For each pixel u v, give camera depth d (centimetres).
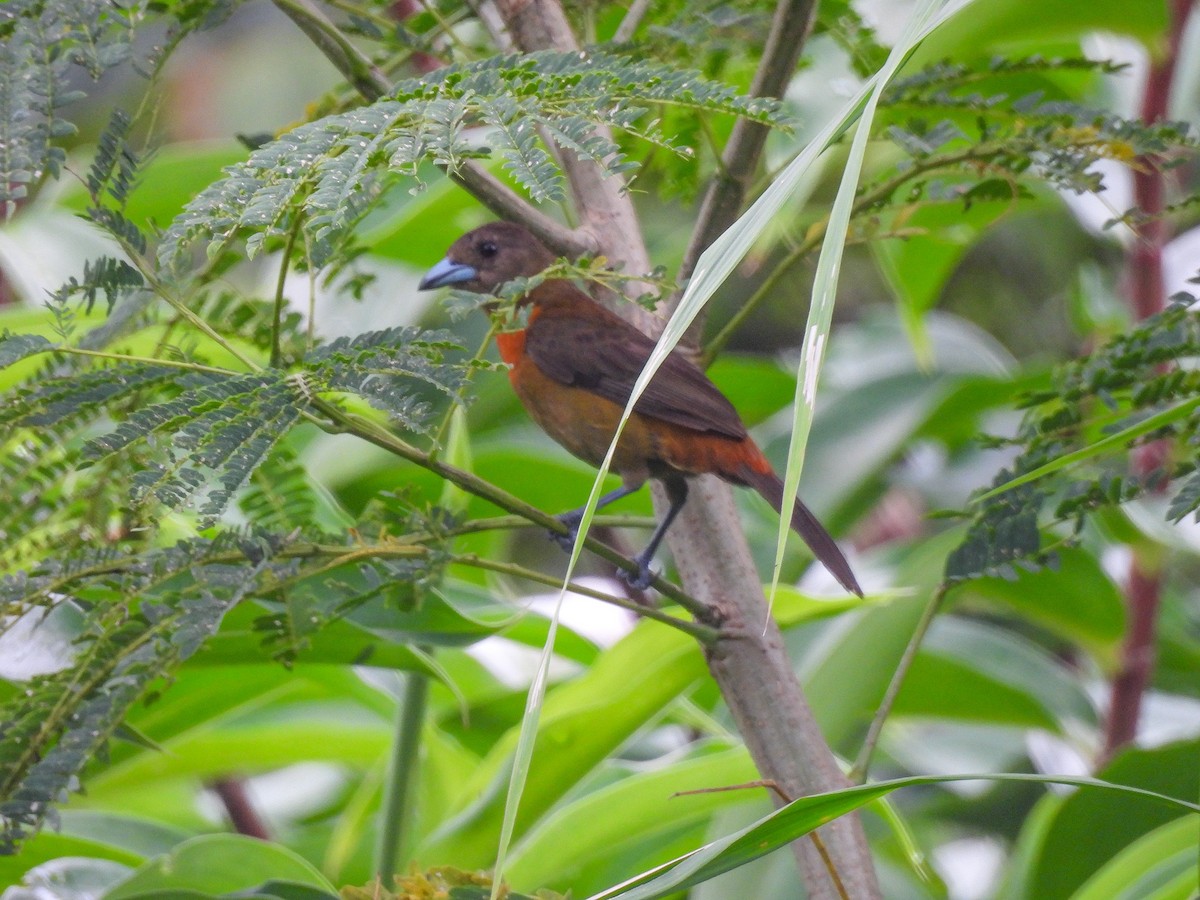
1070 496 496
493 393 932
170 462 364
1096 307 1020
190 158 802
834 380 969
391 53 654
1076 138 490
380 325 859
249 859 556
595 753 600
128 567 432
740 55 648
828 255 278
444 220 895
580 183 584
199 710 660
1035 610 813
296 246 461
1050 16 716
